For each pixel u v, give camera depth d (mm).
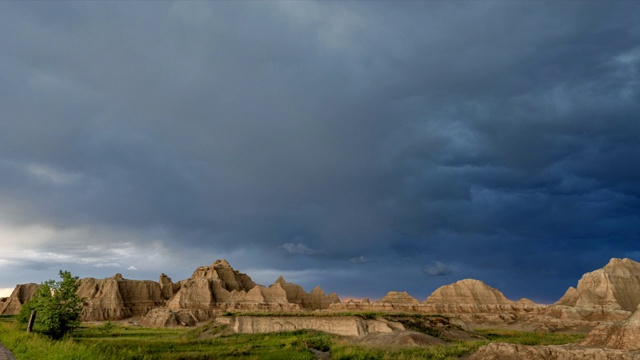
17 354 27078
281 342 60562
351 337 68375
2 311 159625
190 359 45094
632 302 124875
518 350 42656
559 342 65125
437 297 160375
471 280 163625
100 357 32781
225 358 46375
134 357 42938
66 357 28438
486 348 44000
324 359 50156
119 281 174125
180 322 133875
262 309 153875
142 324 135250
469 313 146500
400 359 45219
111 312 158875
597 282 134250
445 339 66312
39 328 43969
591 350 40938
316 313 87000
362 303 160000
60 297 45719
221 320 83188
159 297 179875
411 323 75875
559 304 138250
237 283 184000
